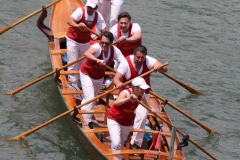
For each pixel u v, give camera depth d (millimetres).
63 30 43062
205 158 33312
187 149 34125
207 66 45844
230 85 43250
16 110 36406
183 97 40906
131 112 28188
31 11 51750
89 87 31984
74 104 33531
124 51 34312
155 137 29281
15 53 44094
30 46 45625
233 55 48219
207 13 55500
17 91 37188
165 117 33125
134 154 30281
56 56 38844
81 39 35812
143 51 28609
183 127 36844
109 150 28844
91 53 30594
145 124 32750
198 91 40906
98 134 31984
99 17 34875
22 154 31781
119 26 33844
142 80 26906
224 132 36469
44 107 37062
